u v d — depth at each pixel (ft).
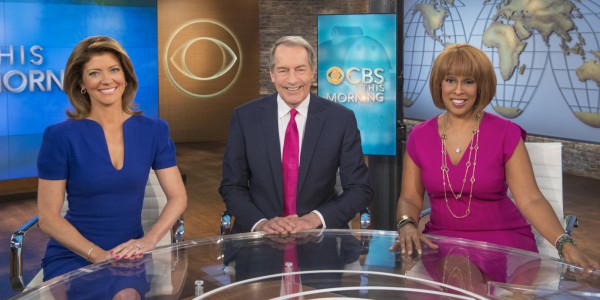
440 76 8.87
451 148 8.96
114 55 8.48
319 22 13.96
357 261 6.86
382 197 14.65
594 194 23.09
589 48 24.59
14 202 22.24
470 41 30.53
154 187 9.68
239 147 9.86
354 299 5.78
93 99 8.50
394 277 6.35
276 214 9.59
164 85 35.81
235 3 36.65
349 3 40.27
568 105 25.89
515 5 27.91
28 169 23.36
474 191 8.81
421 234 7.68
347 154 9.78
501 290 5.95
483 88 8.77
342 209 9.33
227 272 6.57
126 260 7.03
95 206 8.40
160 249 7.40
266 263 6.84
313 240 7.68
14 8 22.61
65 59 23.81
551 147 9.79
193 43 36.04
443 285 6.10
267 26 39.86
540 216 8.48
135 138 8.60
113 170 8.39
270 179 9.61
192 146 35.24
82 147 8.38
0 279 14.06
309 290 6.02
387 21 13.78
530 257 6.91
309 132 9.65
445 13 31.68
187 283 6.28
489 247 7.29
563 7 25.50
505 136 8.80
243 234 7.97
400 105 14.37
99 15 24.47
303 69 9.42
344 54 14.01
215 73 36.68
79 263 8.30
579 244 17.01
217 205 21.52
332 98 14.17
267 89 40.04
